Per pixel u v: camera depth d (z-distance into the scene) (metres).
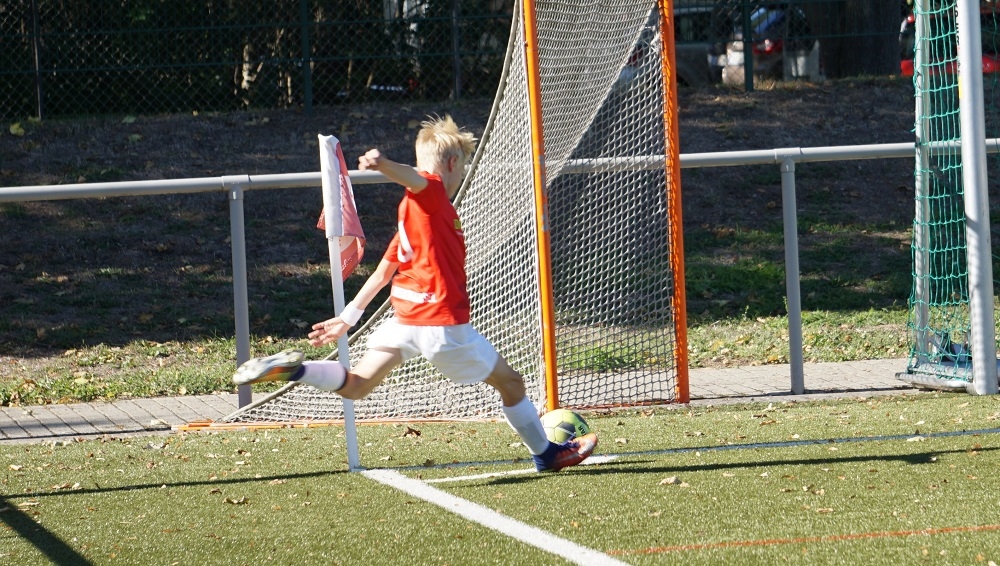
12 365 29.33
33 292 34.19
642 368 23.81
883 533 12.12
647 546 11.93
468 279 22.23
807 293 35.00
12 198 21.62
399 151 43.19
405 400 22.92
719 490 14.51
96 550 12.70
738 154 23.94
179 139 44.16
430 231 14.27
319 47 47.22
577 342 24.27
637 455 17.36
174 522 13.93
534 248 21.23
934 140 25.17
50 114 46.22
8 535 13.55
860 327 31.78
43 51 45.72
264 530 13.31
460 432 20.34
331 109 47.09
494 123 22.09
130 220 38.81
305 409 22.83
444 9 47.59
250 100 47.53
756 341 30.38
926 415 20.03
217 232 38.38
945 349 25.27
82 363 29.45
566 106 22.50
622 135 23.80
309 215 39.78
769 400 23.25
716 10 50.06
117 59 46.25
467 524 13.12
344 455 18.19
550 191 25.17
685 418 21.06
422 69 47.94
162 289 34.75
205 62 46.78
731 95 49.00
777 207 40.97
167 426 22.22
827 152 24.05
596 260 26.69
